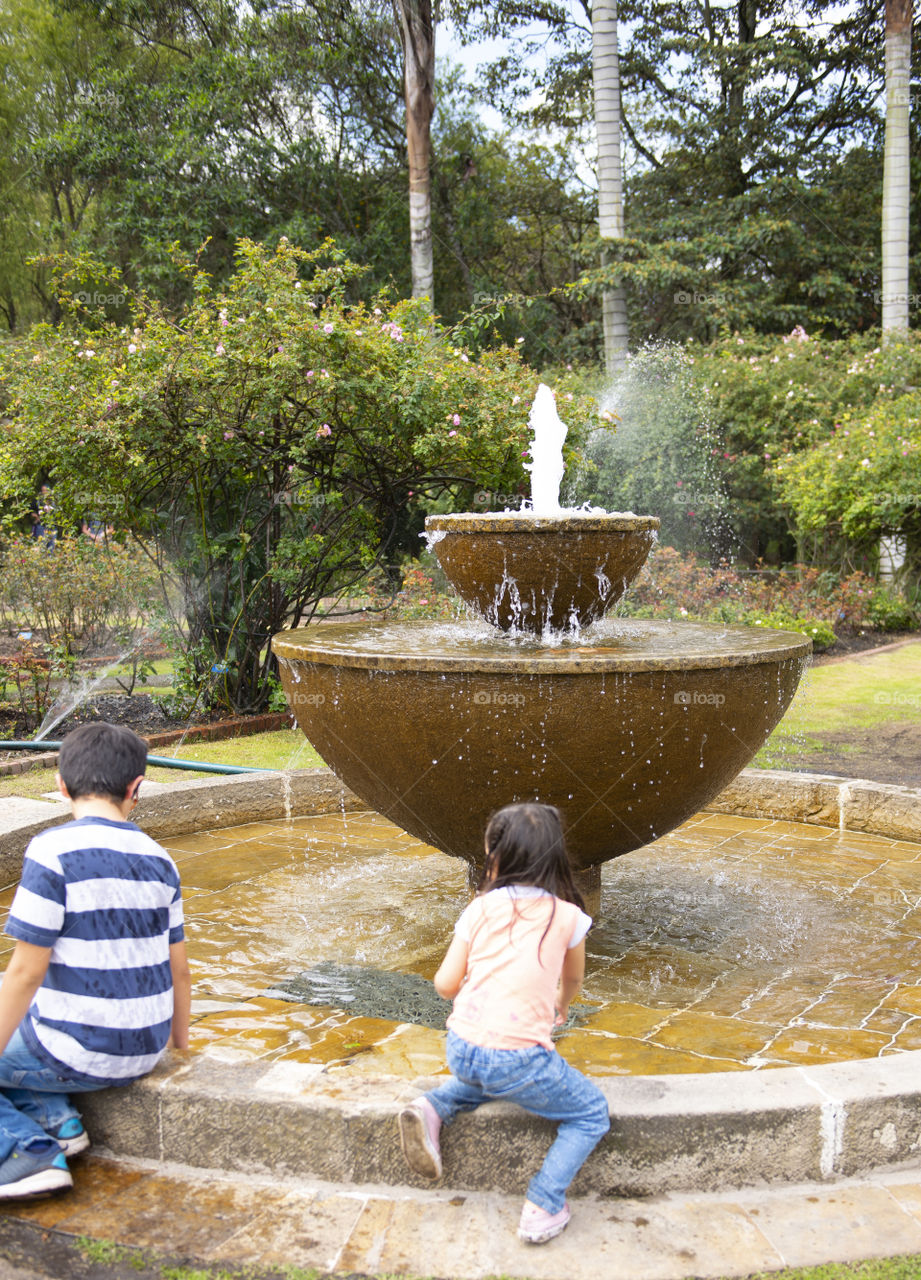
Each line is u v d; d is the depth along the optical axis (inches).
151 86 758.5
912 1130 92.4
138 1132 94.7
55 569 346.3
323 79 783.7
